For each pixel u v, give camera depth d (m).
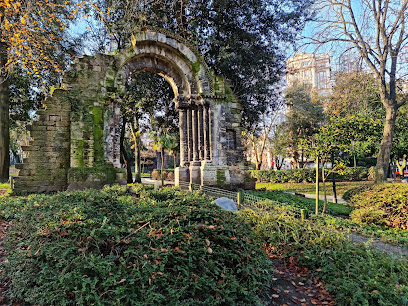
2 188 13.24
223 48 17.28
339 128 10.50
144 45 14.06
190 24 17.81
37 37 12.26
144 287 3.54
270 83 19.62
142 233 4.38
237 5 17.72
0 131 15.70
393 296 4.14
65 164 12.45
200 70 15.20
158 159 53.59
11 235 5.02
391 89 14.60
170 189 11.18
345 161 10.47
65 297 3.50
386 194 10.31
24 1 11.53
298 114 36.44
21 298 3.70
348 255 5.39
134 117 24.80
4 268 4.18
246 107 19.75
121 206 6.21
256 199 10.95
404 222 9.17
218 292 3.89
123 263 3.72
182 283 3.80
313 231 6.60
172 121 23.25
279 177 31.16
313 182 30.78
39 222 5.02
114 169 12.86
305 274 5.60
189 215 5.06
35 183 11.83
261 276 4.77
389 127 14.37
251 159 52.84
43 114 12.22
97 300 3.32
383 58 14.39
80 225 4.49
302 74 37.34
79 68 12.87
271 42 19.27
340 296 4.48
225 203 9.59
